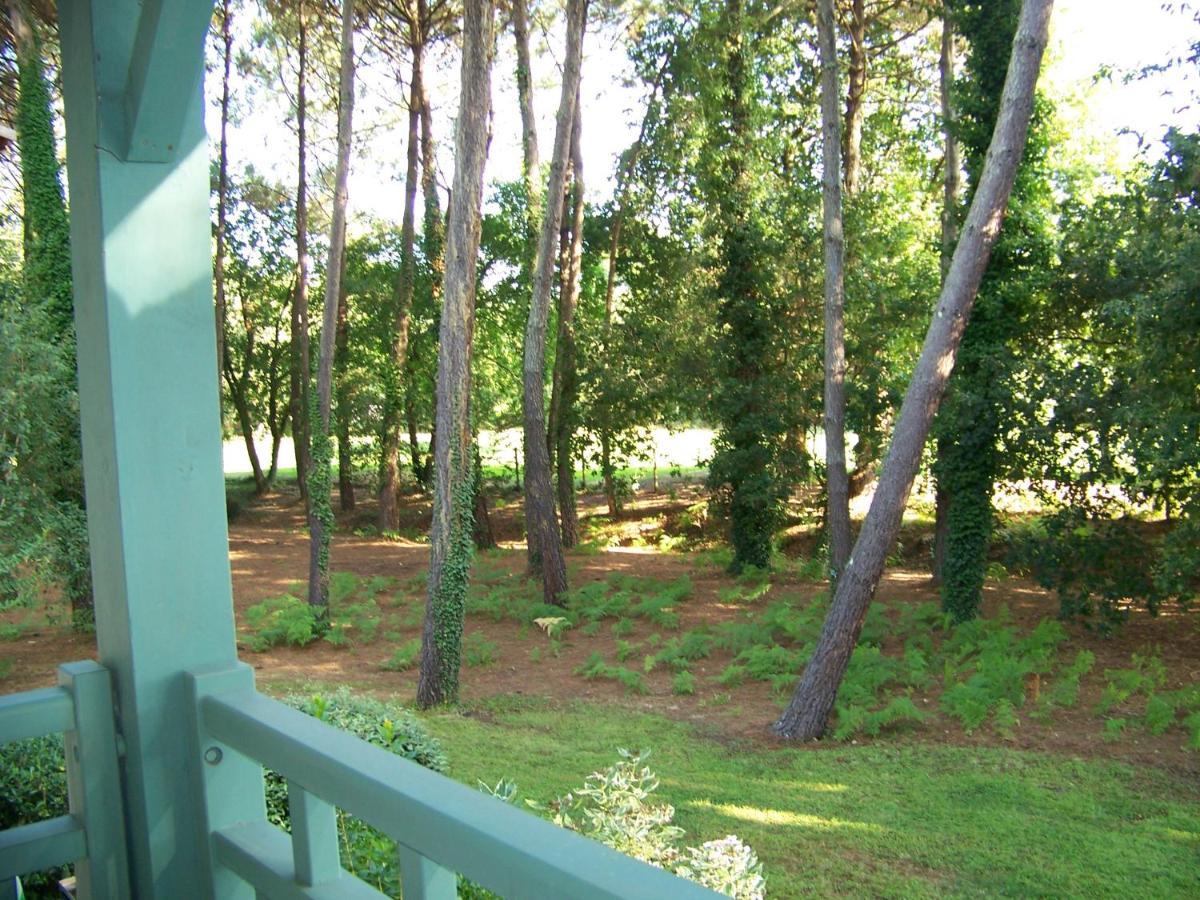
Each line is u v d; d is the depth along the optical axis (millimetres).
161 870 2158
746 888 4879
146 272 2156
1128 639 16203
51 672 15445
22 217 16578
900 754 11758
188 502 2201
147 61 1969
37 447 14547
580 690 15344
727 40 21953
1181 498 14352
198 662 2207
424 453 35469
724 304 22703
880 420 22484
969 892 7770
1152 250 14656
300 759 1721
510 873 1252
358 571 25062
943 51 19250
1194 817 9414
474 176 14594
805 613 18375
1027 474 16734
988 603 19047
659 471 36844
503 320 30375
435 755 5871
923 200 26641
